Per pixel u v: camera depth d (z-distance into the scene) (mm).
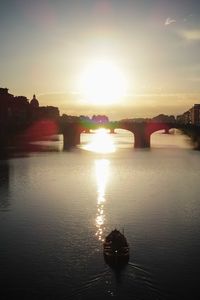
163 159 168875
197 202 87625
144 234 65875
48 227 69438
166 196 93688
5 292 48188
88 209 81250
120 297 47156
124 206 83812
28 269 53438
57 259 56344
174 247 60219
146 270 52812
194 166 146000
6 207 82750
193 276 51281
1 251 59000
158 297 47094
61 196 93188
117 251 55312
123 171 132875
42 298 47000
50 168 138875
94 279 50750
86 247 60500
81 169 137125
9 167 141250
